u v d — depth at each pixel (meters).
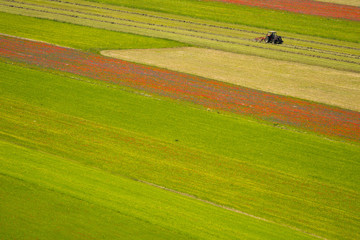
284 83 140.12
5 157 73.62
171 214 62.91
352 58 170.75
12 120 96.12
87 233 55.31
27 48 151.00
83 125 97.81
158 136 96.50
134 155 86.88
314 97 129.62
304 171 87.38
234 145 95.69
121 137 94.06
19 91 113.31
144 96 118.81
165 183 77.94
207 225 61.53
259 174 84.69
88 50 156.25
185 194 74.94
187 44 176.12
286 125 109.06
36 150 83.62
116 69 139.00
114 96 116.75
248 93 128.88
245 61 160.50
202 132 100.50
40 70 131.00
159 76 136.38
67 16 199.38
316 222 71.31
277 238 61.84
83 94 115.94
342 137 104.69
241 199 75.75
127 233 56.25
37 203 60.09
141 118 104.88
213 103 118.88
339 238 67.62
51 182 66.31
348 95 132.88
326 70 155.38
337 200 78.44
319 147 98.31
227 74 144.62
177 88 127.50
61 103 108.75
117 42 170.00
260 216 71.12
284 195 78.38
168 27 197.50
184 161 86.75
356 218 73.56
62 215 58.25
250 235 60.91
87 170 75.81
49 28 178.50
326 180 84.75
